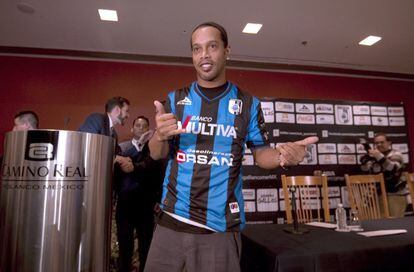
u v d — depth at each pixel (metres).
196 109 1.08
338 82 4.88
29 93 3.97
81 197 1.13
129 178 2.61
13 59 3.99
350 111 4.46
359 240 1.64
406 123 4.64
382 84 5.03
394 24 3.43
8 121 3.88
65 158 1.11
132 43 3.86
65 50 4.01
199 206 0.98
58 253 1.07
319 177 2.86
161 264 0.99
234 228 0.99
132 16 3.21
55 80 4.05
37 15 3.20
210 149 1.03
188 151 1.04
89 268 1.13
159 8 3.06
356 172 4.33
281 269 1.34
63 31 3.55
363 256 1.46
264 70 4.64
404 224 2.16
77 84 4.10
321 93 4.79
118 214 2.62
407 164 4.55
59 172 1.10
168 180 1.07
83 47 3.98
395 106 4.63
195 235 0.97
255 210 3.95
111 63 4.22
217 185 1.00
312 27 3.47
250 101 1.14
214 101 1.09
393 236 1.74
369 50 4.13
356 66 4.69
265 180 4.02
